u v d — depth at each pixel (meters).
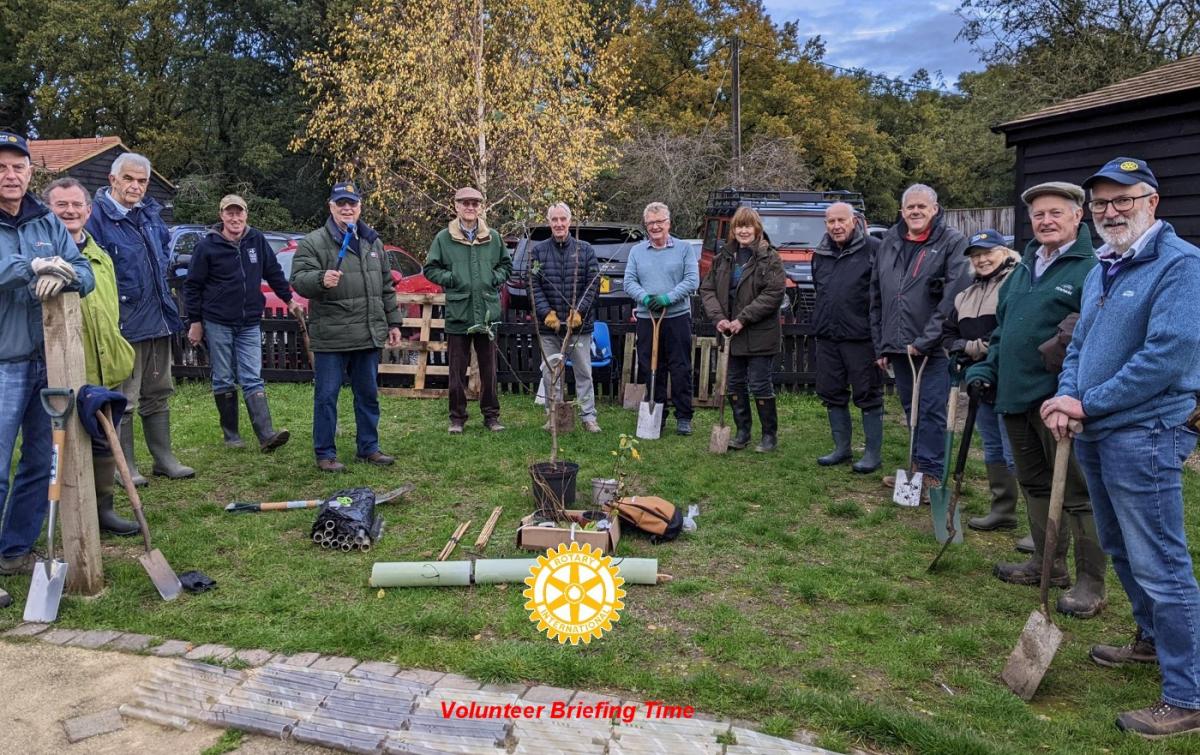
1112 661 3.34
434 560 4.29
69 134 32.44
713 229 14.09
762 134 28.92
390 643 3.38
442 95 15.34
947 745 2.68
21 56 30.48
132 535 4.62
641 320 7.19
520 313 9.18
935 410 5.46
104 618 3.61
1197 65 8.47
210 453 6.35
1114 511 3.09
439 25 15.75
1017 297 3.89
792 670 3.24
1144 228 2.94
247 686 3.01
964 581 4.22
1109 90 9.04
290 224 29.34
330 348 5.74
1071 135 8.92
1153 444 2.88
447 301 6.88
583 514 4.67
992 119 26.28
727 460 6.46
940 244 5.29
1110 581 4.20
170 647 3.36
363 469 5.95
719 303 6.66
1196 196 7.76
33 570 3.82
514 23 16.27
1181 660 2.86
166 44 32.28
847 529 5.00
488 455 6.33
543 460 6.18
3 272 3.58
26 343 3.86
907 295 5.40
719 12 30.50
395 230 21.22
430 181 17.34
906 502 5.39
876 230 14.04
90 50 30.45
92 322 4.38
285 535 4.66
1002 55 27.19
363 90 16.78
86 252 4.45
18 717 2.87
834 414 6.34
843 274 6.00
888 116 47.97
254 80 30.58
